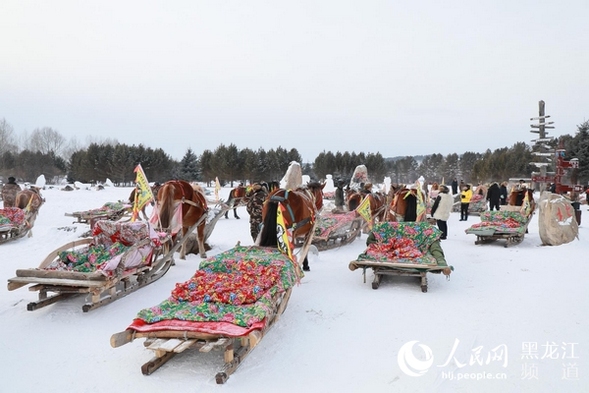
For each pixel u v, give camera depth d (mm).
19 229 13250
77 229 15289
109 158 66312
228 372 4469
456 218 22109
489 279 8375
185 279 8422
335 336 5605
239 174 66688
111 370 4668
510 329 5723
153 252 7996
